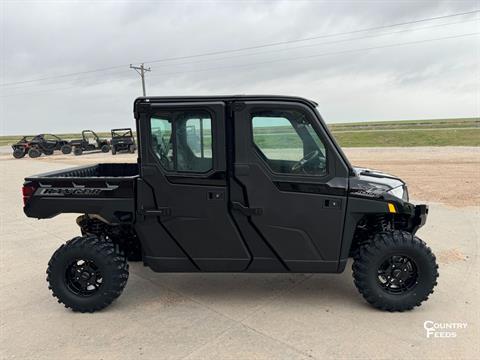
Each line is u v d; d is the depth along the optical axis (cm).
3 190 1177
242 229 331
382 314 327
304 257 333
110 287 336
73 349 284
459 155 1764
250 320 321
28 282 422
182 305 354
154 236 341
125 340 294
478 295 359
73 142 2798
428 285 323
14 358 274
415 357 263
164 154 329
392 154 1923
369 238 337
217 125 318
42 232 645
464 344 278
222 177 325
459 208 722
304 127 318
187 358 268
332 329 303
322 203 323
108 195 339
